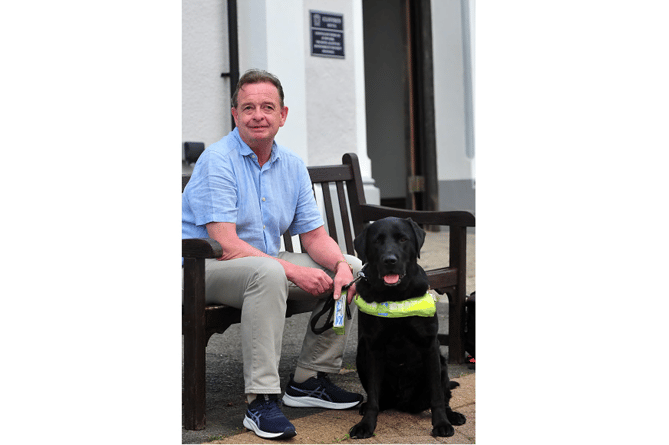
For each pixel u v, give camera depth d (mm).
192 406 2285
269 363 2254
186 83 4871
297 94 5215
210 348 3463
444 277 2979
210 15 4957
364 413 2420
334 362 2596
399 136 8883
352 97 5617
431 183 7812
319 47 5402
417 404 2494
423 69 7766
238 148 2578
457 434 2287
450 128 7625
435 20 7660
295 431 2188
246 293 2271
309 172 3105
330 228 3162
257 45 5047
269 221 2639
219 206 2463
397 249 2248
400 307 2254
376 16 8977
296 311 2625
